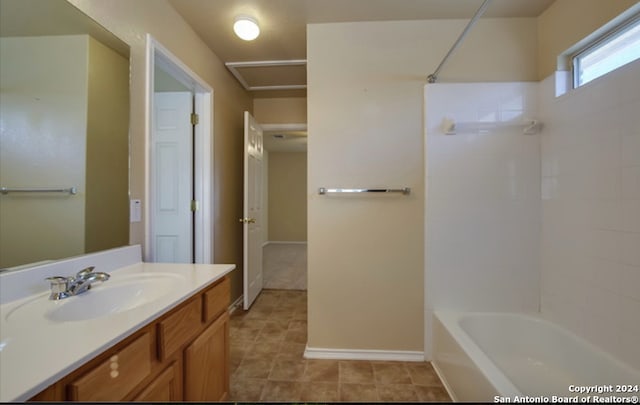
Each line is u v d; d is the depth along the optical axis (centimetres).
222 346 132
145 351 85
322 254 199
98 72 125
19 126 97
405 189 193
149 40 153
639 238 126
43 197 104
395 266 196
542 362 172
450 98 192
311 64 198
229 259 268
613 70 137
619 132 134
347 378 172
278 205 705
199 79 209
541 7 181
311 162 199
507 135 189
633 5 129
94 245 123
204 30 204
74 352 64
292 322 249
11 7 96
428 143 193
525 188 189
